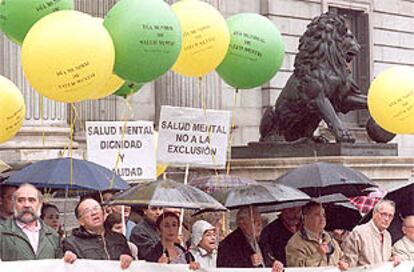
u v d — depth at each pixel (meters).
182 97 27.14
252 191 13.06
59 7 13.06
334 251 13.30
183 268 11.86
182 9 14.05
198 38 13.93
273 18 30.70
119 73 12.91
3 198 13.52
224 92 28.89
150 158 14.52
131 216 16.58
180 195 12.18
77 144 22.47
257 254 12.94
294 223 13.98
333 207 15.23
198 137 14.74
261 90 30.09
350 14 33.53
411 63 35.12
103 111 25.88
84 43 11.84
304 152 21.61
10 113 12.80
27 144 20.95
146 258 12.98
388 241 13.54
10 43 21.22
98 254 12.09
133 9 12.59
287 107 22.34
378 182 21.67
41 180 13.81
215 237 13.71
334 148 21.30
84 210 12.14
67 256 11.45
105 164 14.31
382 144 22.19
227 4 29.80
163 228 12.95
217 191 14.64
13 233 11.73
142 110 27.19
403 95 14.89
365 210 16.88
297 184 14.78
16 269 11.27
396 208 14.88
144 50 12.58
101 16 26.48
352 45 22.38
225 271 12.05
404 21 35.00
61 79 11.91
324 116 21.81
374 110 15.21
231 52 14.59
